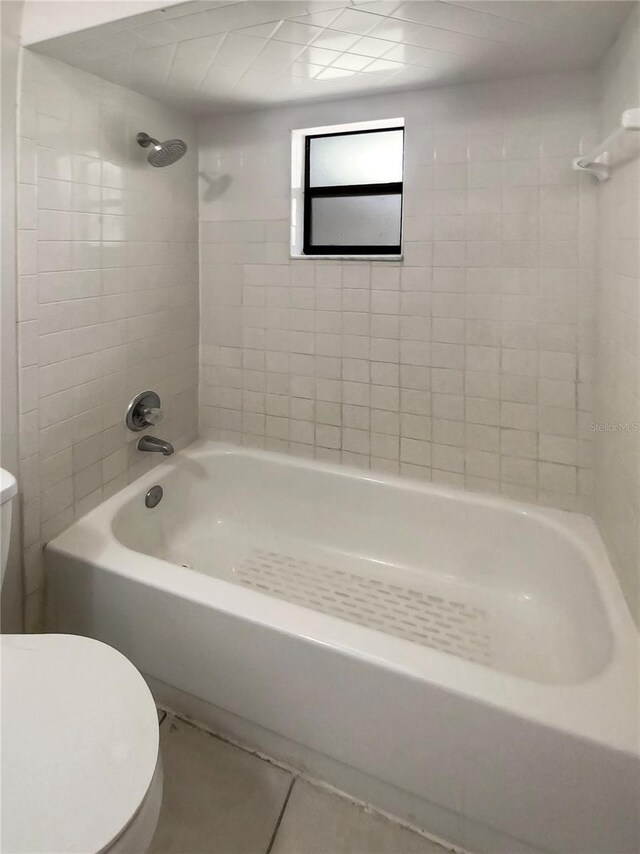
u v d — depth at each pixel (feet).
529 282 5.41
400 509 6.16
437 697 3.46
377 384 6.25
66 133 4.76
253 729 4.37
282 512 6.77
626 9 3.84
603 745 3.07
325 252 6.75
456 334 5.79
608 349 4.67
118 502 5.64
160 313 6.28
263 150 6.33
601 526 5.08
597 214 5.04
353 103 5.83
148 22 3.98
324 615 4.04
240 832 3.83
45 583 4.91
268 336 6.71
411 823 3.90
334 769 4.09
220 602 4.16
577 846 3.24
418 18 3.97
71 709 2.91
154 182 5.96
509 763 3.33
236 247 6.69
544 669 4.74
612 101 4.42
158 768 2.72
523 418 5.65
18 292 4.41
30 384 4.61
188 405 7.01
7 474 3.78
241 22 4.00
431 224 5.70
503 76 5.14
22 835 2.32
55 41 4.25
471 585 5.84
